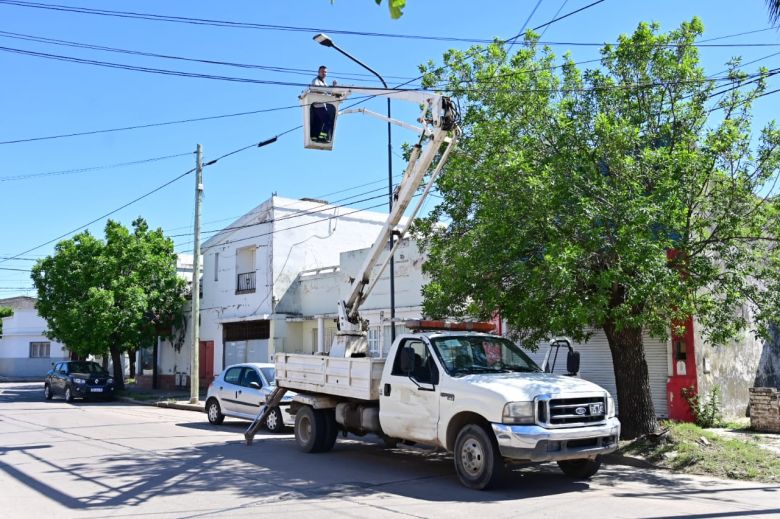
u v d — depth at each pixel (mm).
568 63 12156
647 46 11695
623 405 11984
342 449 12773
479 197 11367
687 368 14906
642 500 8211
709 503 8070
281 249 27375
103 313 27891
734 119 11469
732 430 13938
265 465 10953
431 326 10727
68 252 29344
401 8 3854
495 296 11180
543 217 10484
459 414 9156
